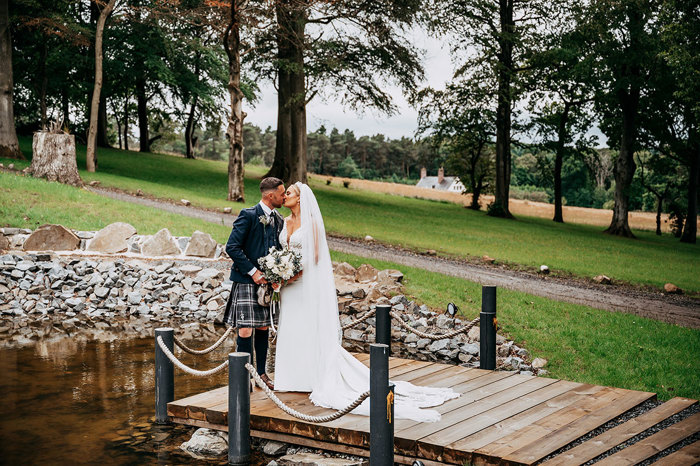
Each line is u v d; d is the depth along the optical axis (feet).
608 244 96.58
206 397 19.66
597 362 28.60
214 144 462.19
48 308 38.99
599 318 36.86
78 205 56.95
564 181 283.18
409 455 16.05
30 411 20.22
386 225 89.71
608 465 14.74
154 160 137.18
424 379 22.02
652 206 255.50
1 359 27.30
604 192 311.06
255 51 104.68
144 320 37.68
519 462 14.61
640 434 17.16
